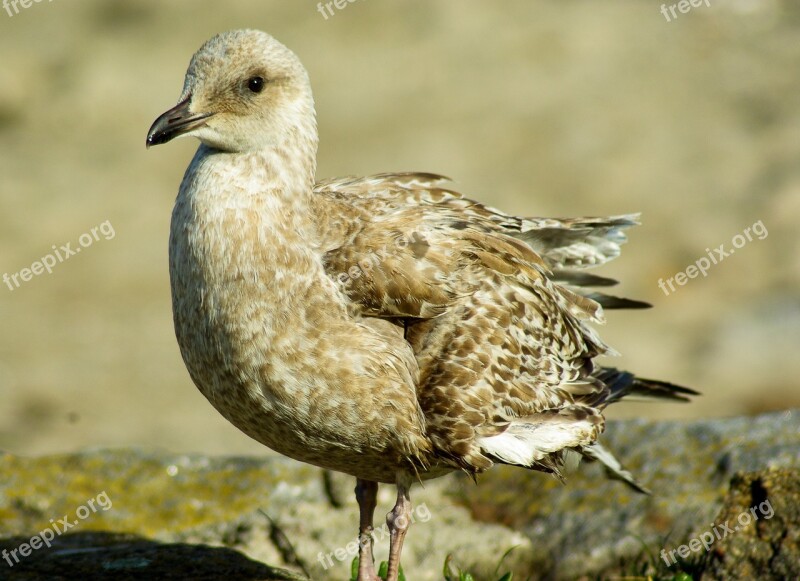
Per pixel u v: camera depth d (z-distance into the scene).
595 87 32.31
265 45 9.59
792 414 12.75
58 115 32.66
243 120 9.44
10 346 24.81
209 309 9.26
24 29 35.94
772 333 24.12
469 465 9.59
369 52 34.00
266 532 11.98
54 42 35.41
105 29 36.12
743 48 34.38
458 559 11.82
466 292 9.71
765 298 25.27
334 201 9.91
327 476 12.56
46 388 23.23
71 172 30.23
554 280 11.06
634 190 28.27
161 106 32.66
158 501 12.35
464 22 35.41
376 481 10.20
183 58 34.41
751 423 12.62
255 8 36.22
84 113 32.62
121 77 33.91
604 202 27.92
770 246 26.56
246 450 21.23
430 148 29.66
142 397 23.45
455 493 12.56
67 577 10.14
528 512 12.20
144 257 27.72
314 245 9.50
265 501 12.35
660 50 34.12
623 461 12.39
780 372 23.08
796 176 28.61
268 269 9.18
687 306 25.33
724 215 27.55
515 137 30.05
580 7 36.25
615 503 11.97
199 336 9.38
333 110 31.28
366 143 29.89
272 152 9.49
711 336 24.30
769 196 28.14
